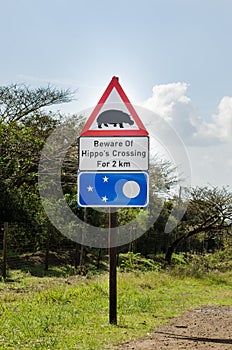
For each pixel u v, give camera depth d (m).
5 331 8.97
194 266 27.22
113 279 10.20
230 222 32.34
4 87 28.64
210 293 19.05
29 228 23.31
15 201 23.47
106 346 8.35
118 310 12.08
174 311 13.07
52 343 8.24
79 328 9.62
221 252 34.72
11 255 22.44
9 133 23.61
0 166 23.53
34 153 23.44
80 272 20.88
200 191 31.42
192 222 32.09
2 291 14.37
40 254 23.86
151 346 8.48
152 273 22.70
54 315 10.52
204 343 8.89
